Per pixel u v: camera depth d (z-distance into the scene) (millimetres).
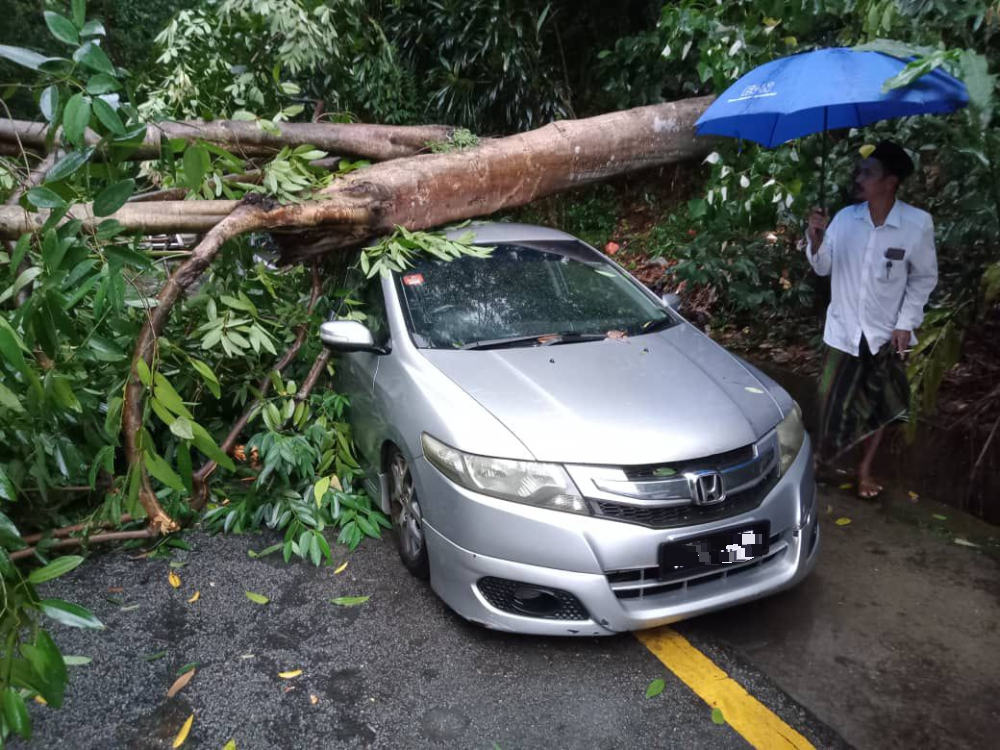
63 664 2160
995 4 3465
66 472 3391
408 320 3732
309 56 5926
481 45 7684
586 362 3434
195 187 3461
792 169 4531
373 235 4266
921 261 3609
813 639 3088
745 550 2895
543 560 2773
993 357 4551
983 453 3791
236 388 4203
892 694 2775
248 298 4082
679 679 2855
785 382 5254
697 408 3100
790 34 4723
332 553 3756
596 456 2814
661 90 7137
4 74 9359
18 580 2307
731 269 5535
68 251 2766
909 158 3555
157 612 3289
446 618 3205
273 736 2590
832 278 3949
